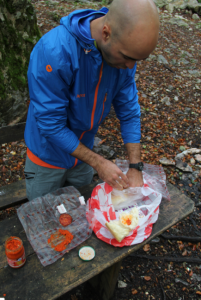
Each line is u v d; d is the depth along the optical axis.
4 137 2.35
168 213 1.72
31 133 1.67
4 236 1.46
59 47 1.20
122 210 1.58
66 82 1.29
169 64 5.87
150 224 1.53
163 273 2.25
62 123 1.38
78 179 2.05
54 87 1.27
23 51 3.66
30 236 1.43
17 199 2.14
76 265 1.34
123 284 2.13
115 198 1.58
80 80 1.32
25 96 3.69
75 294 2.06
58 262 1.34
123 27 1.03
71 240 1.43
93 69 1.29
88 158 1.45
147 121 4.25
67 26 1.21
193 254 2.43
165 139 3.95
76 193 1.71
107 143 3.70
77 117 1.51
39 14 6.69
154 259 2.34
